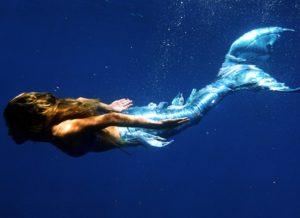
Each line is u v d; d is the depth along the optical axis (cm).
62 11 2181
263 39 619
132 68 3297
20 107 305
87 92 4319
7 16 2386
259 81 519
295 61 1828
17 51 3484
